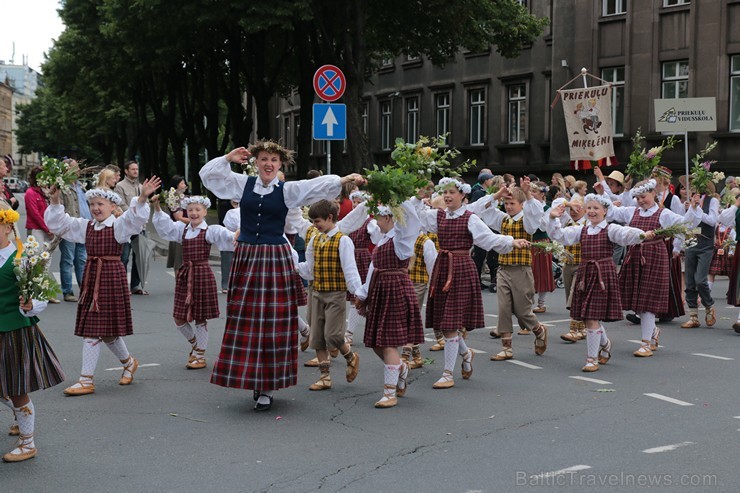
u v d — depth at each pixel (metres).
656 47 25.89
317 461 5.39
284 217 6.75
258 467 5.27
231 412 6.67
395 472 5.15
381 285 7.04
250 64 31.25
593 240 8.41
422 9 25.30
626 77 26.58
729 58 24.50
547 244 8.40
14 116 151.50
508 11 26.36
